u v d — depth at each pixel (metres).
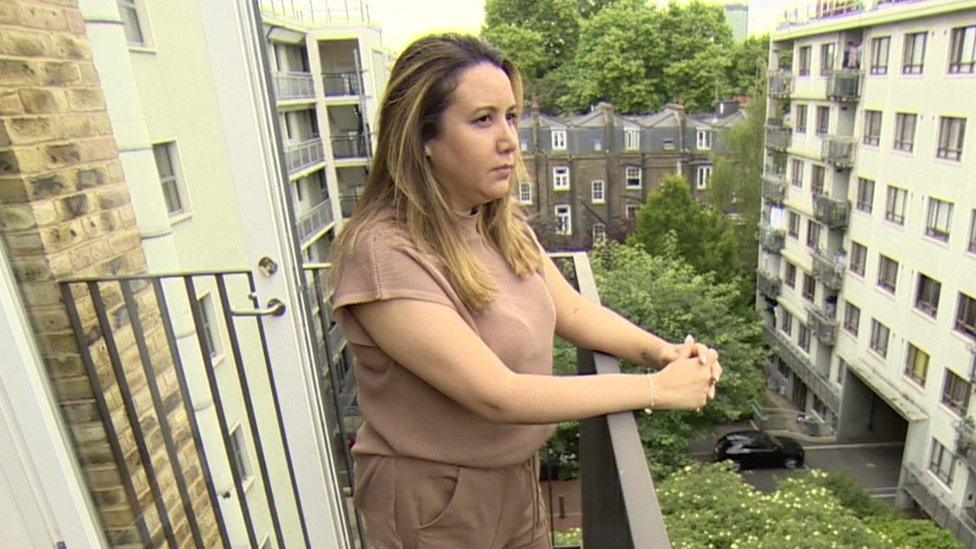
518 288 0.93
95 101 1.28
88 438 1.29
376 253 0.79
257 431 1.42
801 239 13.66
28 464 1.22
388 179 0.85
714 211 15.64
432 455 0.90
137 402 1.38
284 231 1.26
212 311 2.16
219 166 1.41
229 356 2.23
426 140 0.81
